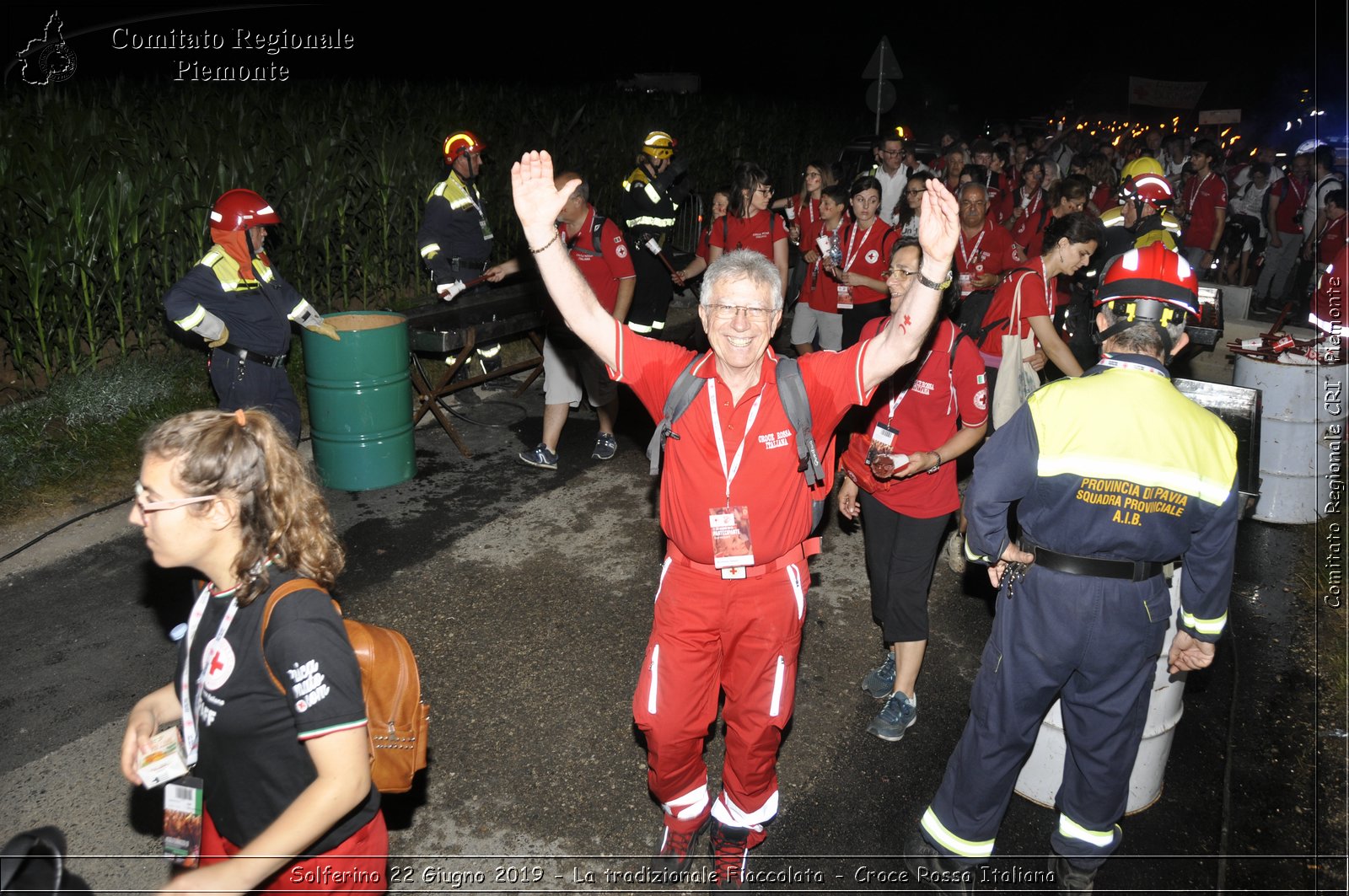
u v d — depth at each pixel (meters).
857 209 6.50
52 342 7.01
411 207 9.42
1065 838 3.07
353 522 5.68
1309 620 4.86
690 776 3.09
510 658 4.36
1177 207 10.56
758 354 2.65
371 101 10.46
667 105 14.28
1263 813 3.53
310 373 5.91
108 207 6.79
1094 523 2.66
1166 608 2.77
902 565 3.72
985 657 2.95
